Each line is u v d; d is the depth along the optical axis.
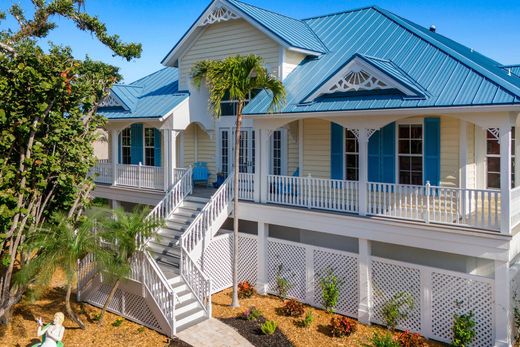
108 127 20.27
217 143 19.77
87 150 12.91
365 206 13.31
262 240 15.60
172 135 17.84
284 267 15.29
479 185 14.02
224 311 14.00
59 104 12.29
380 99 12.73
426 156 14.17
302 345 11.88
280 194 15.28
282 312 13.98
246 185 16.22
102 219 12.70
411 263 12.96
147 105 18.94
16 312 13.91
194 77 14.41
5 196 10.90
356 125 13.23
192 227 14.80
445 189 11.95
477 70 12.28
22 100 11.39
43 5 18.58
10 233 11.30
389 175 15.00
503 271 11.05
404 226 12.45
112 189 20.41
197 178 19.75
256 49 17.67
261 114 14.77
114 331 12.81
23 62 11.47
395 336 12.44
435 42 15.15
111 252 12.73
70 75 11.89
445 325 12.19
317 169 16.77
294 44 16.72
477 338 11.73
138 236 13.43
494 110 10.58
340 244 15.62
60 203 13.04
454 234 11.66
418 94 12.09
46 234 11.81
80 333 12.66
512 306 11.91
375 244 14.86
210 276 15.58
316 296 14.58
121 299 13.82
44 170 11.86
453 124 13.86
